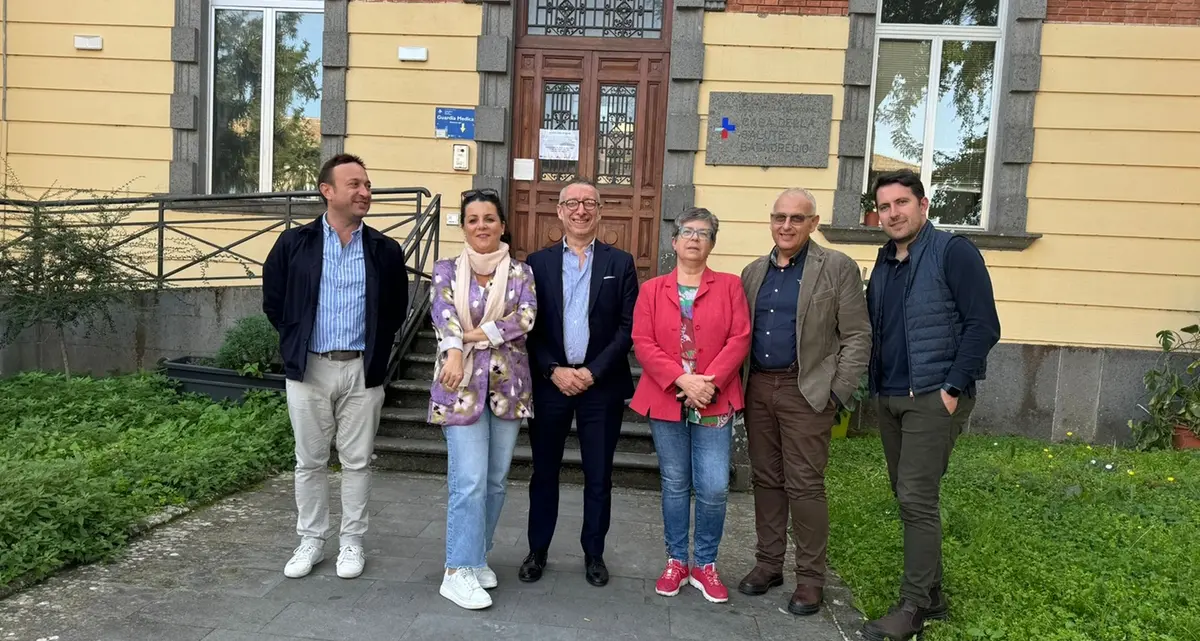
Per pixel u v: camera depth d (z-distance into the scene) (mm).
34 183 7293
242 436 5074
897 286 3039
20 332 6426
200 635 2764
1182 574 3504
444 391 3107
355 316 3291
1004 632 2938
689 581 3426
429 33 6863
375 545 3740
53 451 4668
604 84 6945
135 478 4242
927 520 2963
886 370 3074
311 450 3311
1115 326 6590
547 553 3668
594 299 3250
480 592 3070
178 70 7176
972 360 2834
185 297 6629
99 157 7266
